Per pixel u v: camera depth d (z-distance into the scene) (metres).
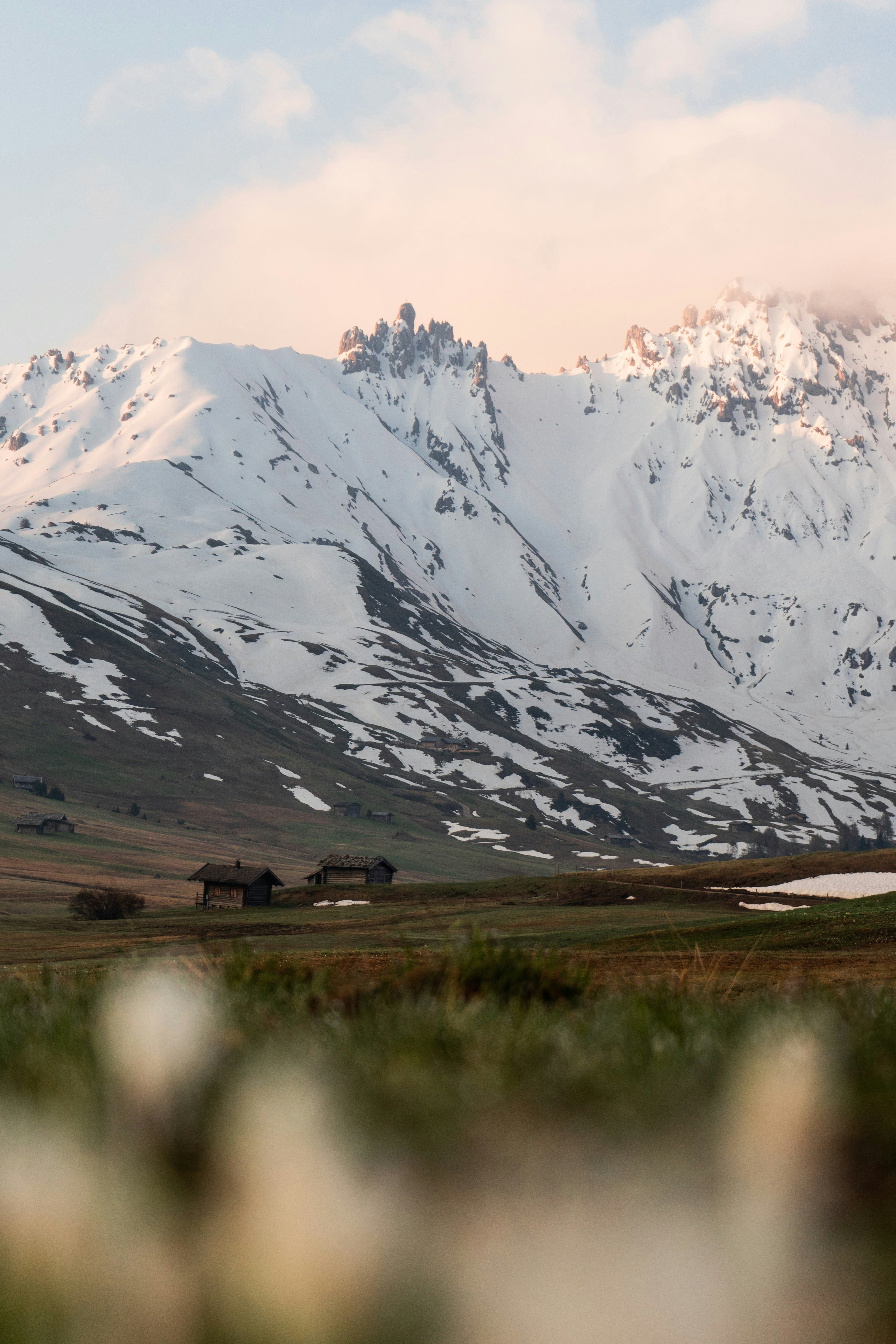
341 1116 1.54
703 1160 1.32
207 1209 1.30
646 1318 1.02
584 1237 1.13
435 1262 1.11
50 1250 1.26
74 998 3.89
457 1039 2.95
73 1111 1.77
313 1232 1.18
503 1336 1.04
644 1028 3.03
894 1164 1.34
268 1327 1.11
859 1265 1.09
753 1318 1.04
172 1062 1.96
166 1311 1.17
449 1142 1.46
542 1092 1.89
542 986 4.44
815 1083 1.57
